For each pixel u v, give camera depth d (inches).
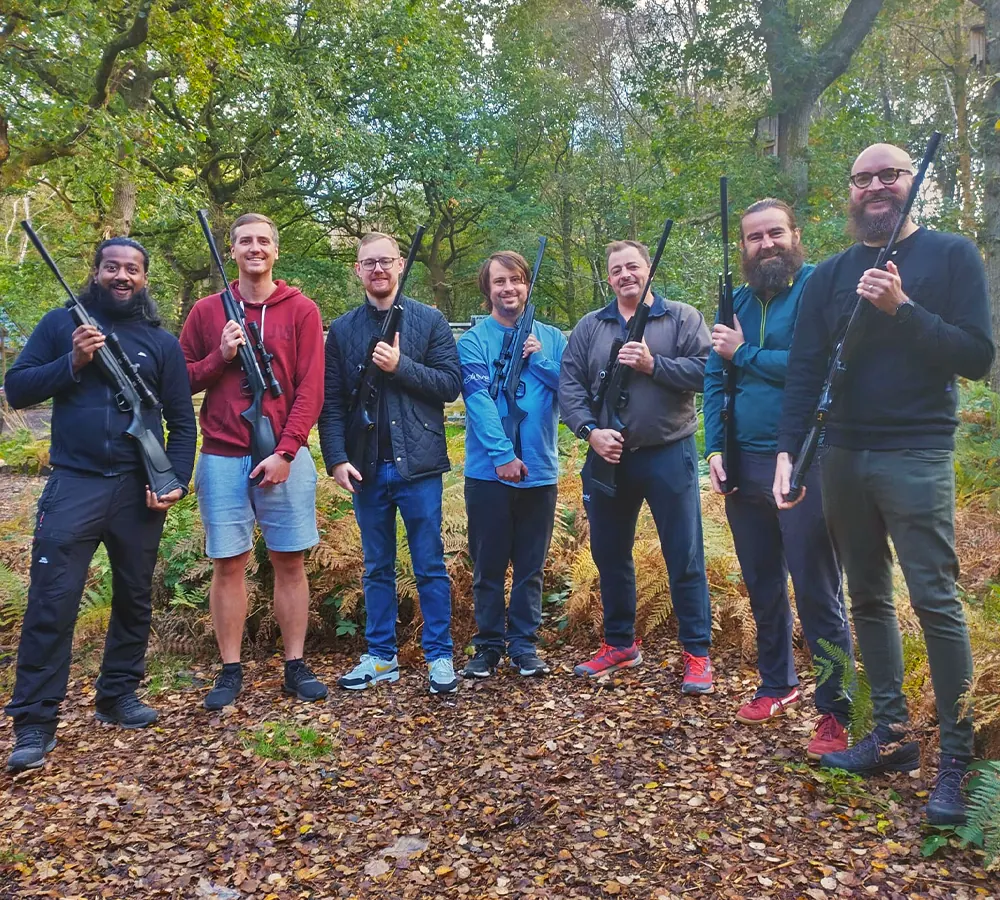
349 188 799.1
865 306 96.7
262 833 100.7
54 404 129.0
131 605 133.0
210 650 164.4
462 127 834.8
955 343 92.0
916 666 117.0
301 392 139.3
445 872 91.1
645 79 645.3
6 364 546.9
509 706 136.6
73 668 157.6
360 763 118.4
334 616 171.5
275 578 145.4
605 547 146.1
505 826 100.2
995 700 93.7
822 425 101.0
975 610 133.8
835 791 101.1
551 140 949.8
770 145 623.8
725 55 599.5
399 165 764.6
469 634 169.9
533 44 911.0
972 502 195.6
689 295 602.2
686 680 136.6
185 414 138.4
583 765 114.1
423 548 147.2
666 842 94.0
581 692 140.7
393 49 699.4
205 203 587.2
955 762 94.1
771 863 88.7
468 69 887.1
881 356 98.0
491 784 110.6
